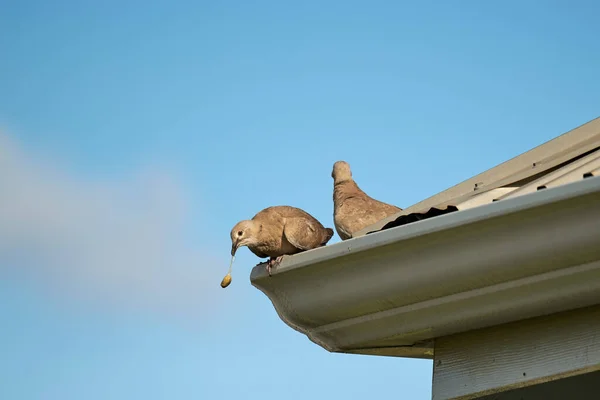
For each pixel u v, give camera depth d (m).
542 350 7.55
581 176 8.09
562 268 7.14
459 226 7.37
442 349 8.33
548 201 6.89
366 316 8.45
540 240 7.10
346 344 8.92
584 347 7.27
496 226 7.25
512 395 8.15
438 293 7.86
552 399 7.97
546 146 9.73
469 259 7.49
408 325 8.27
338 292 8.42
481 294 7.64
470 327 8.02
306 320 8.91
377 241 7.87
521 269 7.30
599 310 7.26
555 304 7.36
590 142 9.36
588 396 7.80
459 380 8.09
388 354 9.23
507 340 7.82
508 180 9.88
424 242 7.65
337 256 8.19
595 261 6.97
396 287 8.02
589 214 6.83
